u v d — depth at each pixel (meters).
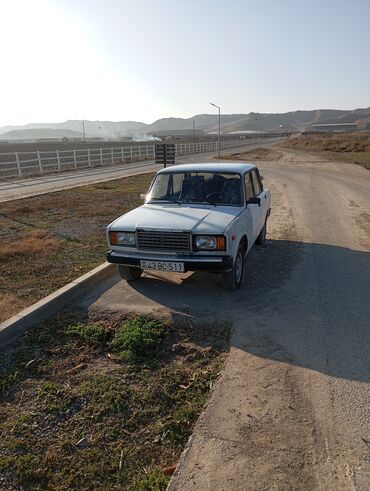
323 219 11.41
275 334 4.55
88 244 8.25
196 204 6.19
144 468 2.81
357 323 4.81
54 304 5.22
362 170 27.69
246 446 2.92
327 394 3.48
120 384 3.67
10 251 7.45
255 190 7.32
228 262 5.23
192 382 3.70
